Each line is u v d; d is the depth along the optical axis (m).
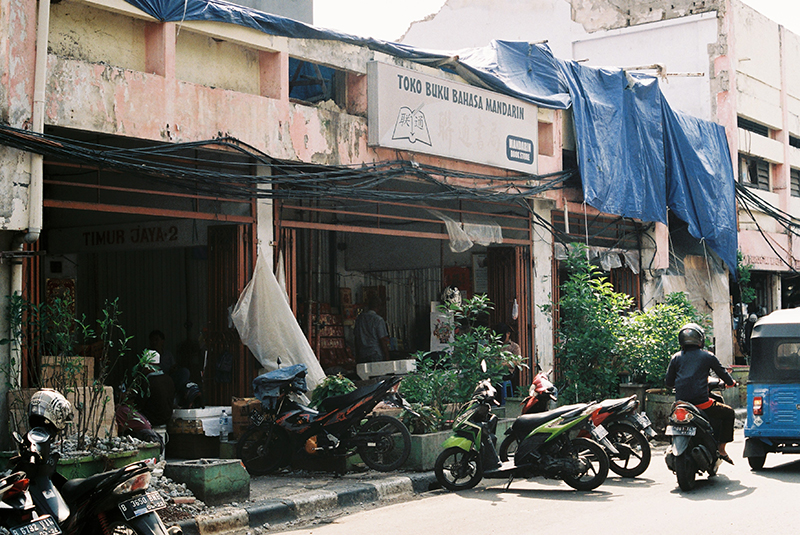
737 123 20.62
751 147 20.86
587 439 8.71
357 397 9.13
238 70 10.13
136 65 9.12
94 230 11.81
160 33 9.07
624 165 15.62
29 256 7.69
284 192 10.03
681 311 14.57
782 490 8.39
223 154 10.07
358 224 15.12
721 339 18.95
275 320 10.12
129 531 5.16
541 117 14.38
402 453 9.37
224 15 9.49
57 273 12.48
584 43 21.34
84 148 8.20
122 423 8.71
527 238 14.74
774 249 21.08
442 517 7.56
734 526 6.72
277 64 10.25
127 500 4.70
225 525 7.16
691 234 17.52
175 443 9.80
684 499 8.01
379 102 11.08
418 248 16.28
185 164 9.95
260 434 9.53
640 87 16.33
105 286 13.56
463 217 13.88
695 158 17.67
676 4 20.08
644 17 20.47
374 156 11.25
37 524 4.41
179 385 10.93
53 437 4.75
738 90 20.16
